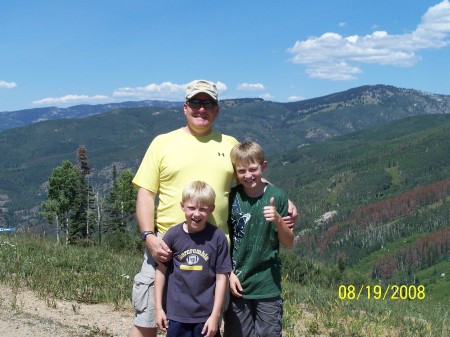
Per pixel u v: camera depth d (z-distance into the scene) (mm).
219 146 4074
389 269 121438
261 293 4031
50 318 5875
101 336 5527
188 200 3730
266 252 4051
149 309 3969
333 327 6965
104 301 7195
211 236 3816
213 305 3803
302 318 7449
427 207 161875
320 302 8602
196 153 3973
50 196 48250
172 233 3816
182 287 3781
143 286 3992
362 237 148500
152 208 4016
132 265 10836
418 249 125500
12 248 10531
